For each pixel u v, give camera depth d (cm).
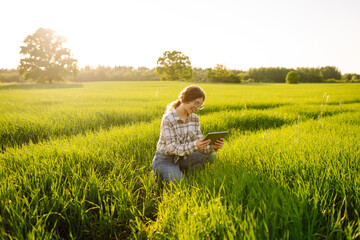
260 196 226
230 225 190
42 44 5956
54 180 278
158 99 1428
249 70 11369
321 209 212
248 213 196
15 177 278
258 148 378
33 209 236
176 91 2517
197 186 265
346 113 840
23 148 413
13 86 3853
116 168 325
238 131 622
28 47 5875
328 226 198
